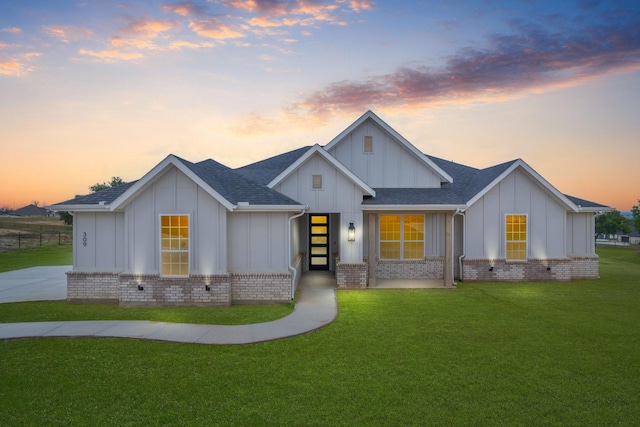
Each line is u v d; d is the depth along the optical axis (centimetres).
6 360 773
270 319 1072
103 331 948
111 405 602
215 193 1200
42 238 4153
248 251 1291
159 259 1240
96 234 1309
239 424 549
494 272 1642
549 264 1648
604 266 2269
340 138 1747
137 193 1230
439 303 1259
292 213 1384
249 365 750
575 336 918
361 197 1541
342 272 1516
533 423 554
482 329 973
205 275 1233
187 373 714
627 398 624
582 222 1777
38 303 1280
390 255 1709
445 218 1557
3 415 573
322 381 679
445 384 668
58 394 636
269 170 1844
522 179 1642
